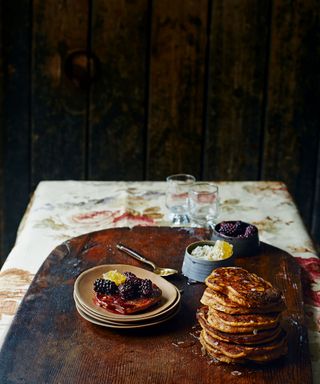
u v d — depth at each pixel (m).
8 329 1.36
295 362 1.26
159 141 3.04
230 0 2.91
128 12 2.91
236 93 2.99
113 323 1.35
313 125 3.03
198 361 1.26
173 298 1.42
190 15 2.92
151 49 2.95
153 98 2.99
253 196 2.32
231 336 1.25
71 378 1.20
